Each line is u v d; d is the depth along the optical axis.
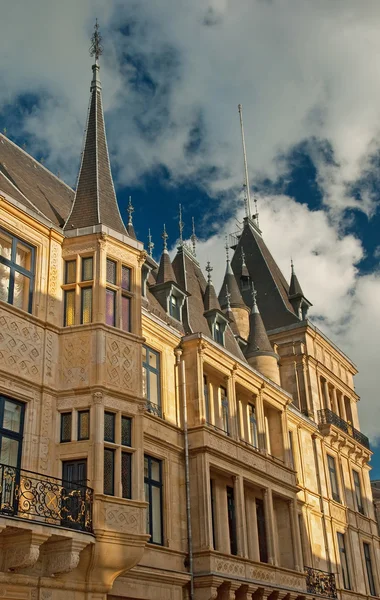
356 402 45.03
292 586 28.27
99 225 21.53
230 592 24.19
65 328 20.38
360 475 42.09
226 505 26.95
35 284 20.27
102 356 20.02
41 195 25.06
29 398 18.86
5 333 18.62
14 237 20.08
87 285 21.03
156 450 24.23
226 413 28.84
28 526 15.84
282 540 30.30
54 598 17.28
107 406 19.61
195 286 34.34
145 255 22.67
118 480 19.12
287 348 40.19
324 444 38.19
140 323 21.69
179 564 23.58
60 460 19.00
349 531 38.09
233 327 37.38
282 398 31.97
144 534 18.88
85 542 17.31
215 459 25.73
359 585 37.12
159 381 25.83
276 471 29.83
